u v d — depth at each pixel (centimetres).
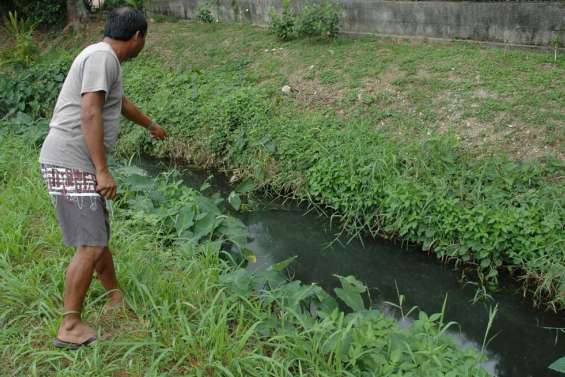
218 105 749
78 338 318
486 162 532
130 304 353
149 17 1178
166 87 846
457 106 624
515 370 394
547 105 589
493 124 585
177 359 318
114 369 304
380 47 803
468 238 491
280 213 614
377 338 343
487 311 456
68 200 307
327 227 580
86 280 315
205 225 495
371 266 523
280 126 682
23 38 1066
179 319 340
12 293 358
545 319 441
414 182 537
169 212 510
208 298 375
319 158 614
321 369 316
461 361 332
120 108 326
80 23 1188
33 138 705
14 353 314
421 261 518
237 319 363
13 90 924
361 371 319
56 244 423
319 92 721
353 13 873
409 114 636
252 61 851
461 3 761
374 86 700
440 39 793
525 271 474
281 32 883
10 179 563
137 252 424
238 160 693
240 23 1039
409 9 812
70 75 310
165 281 376
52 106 909
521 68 661
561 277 440
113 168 629
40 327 336
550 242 458
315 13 850
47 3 1252
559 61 664
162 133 397
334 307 388
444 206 505
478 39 761
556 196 485
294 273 514
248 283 394
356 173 576
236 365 308
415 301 475
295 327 366
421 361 321
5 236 416
